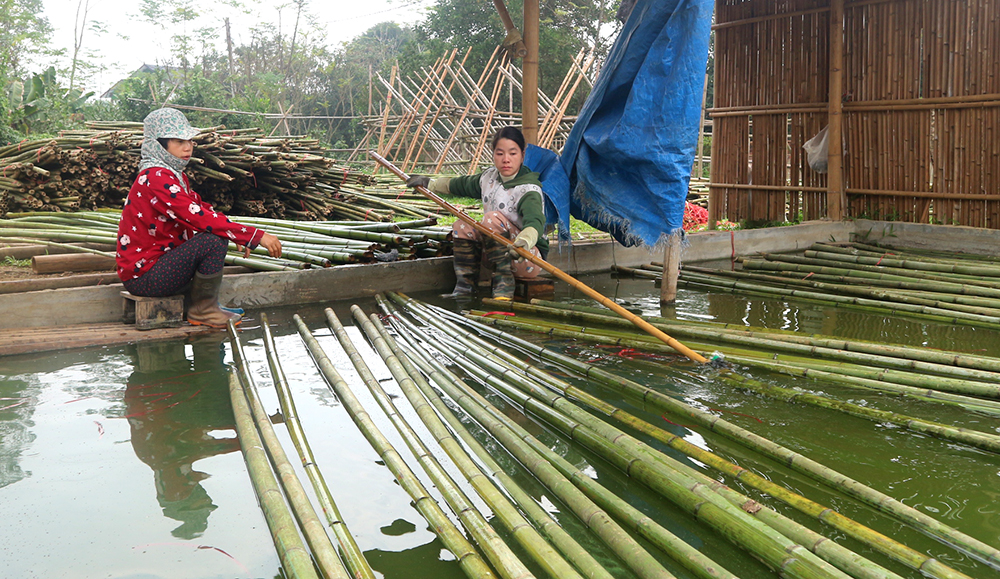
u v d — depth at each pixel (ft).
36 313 13.89
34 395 10.24
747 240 24.26
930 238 24.30
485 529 6.25
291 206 26.94
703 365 11.77
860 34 25.61
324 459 8.11
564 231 17.16
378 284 17.83
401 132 57.16
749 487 7.42
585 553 5.95
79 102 63.36
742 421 9.38
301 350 12.65
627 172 16.06
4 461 8.00
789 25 27.02
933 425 8.80
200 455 8.22
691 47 14.55
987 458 8.19
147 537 6.45
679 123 14.85
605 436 8.50
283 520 6.35
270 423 8.94
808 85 26.86
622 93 16.29
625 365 11.85
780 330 13.48
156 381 10.91
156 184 13.50
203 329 14.05
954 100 23.58
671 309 16.25
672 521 6.87
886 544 6.13
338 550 6.11
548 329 13.91
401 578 5.84
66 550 6.21
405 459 8.14
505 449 8.54
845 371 10.94
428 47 97.81
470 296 17.94
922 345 12.79
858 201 26.86
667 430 9.14
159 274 13.76
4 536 6.43
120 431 8.93
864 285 18.13
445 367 11.61
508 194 16.62
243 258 17.43
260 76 106.73
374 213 26.50
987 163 23.21
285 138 29.14
